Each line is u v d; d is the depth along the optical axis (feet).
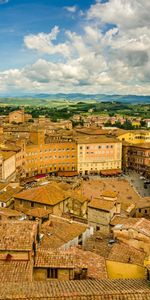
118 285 112.68
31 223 153.99
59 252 148.36
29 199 337.11
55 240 202.18
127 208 373.61
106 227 302.86
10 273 124.98
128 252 178.81
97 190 643.45
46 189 352.28
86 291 103.50
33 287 107.76
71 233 222.48
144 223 237.86
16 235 142.20
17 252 135.33
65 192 365.20
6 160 601.21
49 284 112.98
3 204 355.36
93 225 311.06
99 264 163.12
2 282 117.29
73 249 175.94
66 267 139.13
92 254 172.65
